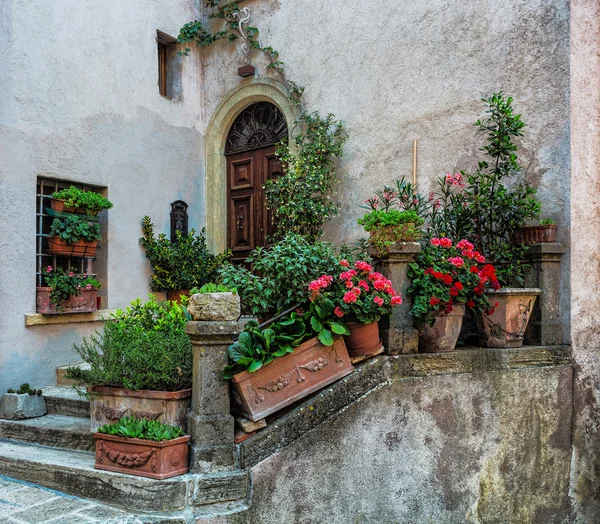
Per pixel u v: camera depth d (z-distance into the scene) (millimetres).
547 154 5086
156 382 3715
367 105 6414
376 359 4148
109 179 6414
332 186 6660
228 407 3615
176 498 3320
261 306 4301
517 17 5297
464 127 5637
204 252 7340
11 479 4020
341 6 6645
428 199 5805
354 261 4695
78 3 6098
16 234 5414
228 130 7770
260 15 7371
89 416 4871
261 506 3533
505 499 4625
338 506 3883
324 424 3854
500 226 5102
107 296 6336
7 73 5395
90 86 6219
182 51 7484
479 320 4855
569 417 4945
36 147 5641
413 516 4223
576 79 4984
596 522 5051
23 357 5406
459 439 4438
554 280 4984
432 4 5914
